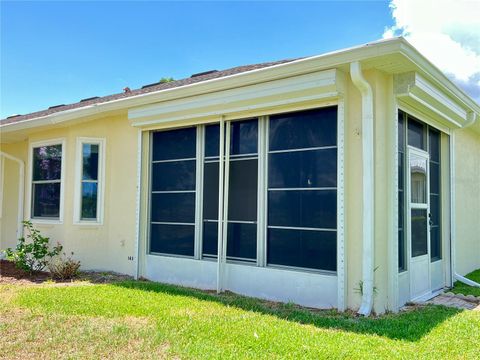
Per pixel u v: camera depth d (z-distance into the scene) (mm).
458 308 5609
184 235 7164
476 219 9742
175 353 3641
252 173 6383
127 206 8008
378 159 5180
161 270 7309
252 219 6320
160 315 4855
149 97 7070
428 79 5574
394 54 4664
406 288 5797
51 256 8234
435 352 3723
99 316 4797
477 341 4047
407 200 5941
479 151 10188
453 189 7617
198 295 6047
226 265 6465
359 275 5137
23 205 10281
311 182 5742
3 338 4000
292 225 5883
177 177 7344
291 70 5379
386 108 5375
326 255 5535
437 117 6707
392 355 3623
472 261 9273
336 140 5535
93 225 8312
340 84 5219
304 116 5883
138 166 7680
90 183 8438
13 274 8070
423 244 6551
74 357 3541
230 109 6293
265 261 6113
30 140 9570
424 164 6711
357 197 5211
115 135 8336
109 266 8250
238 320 4672
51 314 4836
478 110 7688
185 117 6871
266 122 6242
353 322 4637
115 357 3555
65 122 8234
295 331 4293
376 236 5113
